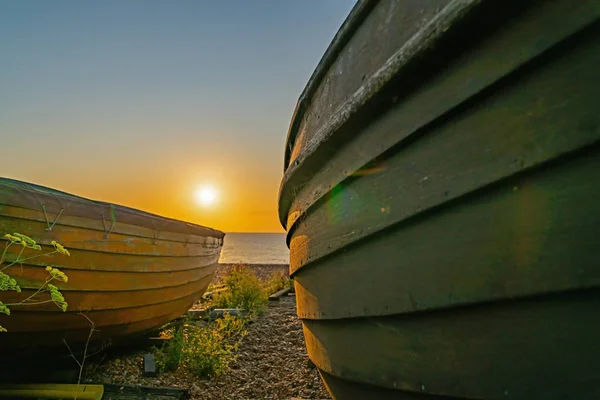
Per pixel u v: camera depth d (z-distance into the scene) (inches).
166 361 135.6
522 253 29.8
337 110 53.2
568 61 27.6
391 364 41.7
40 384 111.3
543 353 29.0
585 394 27.1
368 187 44.4
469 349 33.7
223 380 128.4
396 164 40.8
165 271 147.3
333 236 51.1
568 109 27.6
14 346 104.5
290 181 66.2
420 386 38.3
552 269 28.1
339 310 49.7
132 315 133.2
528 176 29.6
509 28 30.5
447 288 34.7
